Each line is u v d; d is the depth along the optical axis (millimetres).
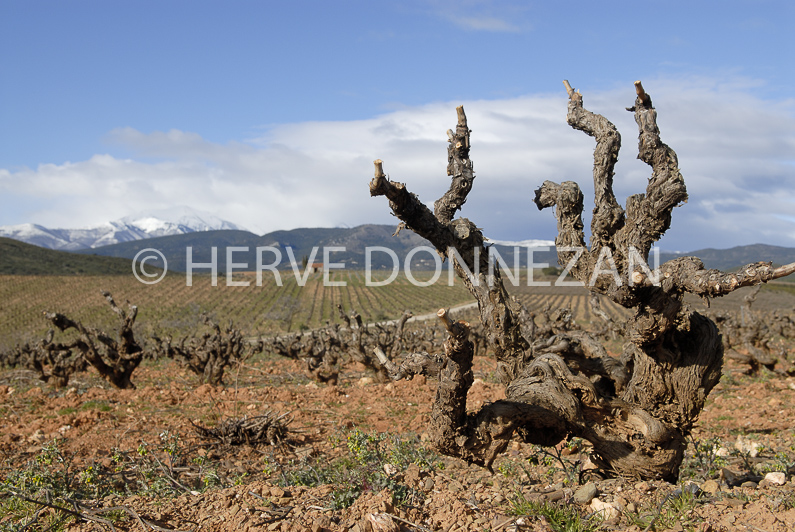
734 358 17375
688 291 4785
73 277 111562
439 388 4934
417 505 5133
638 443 5562
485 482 6535
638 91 5426
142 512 5047
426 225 5457
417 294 103500
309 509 4992
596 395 5398
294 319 71438
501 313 5754
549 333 11281
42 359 20031
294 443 9797
